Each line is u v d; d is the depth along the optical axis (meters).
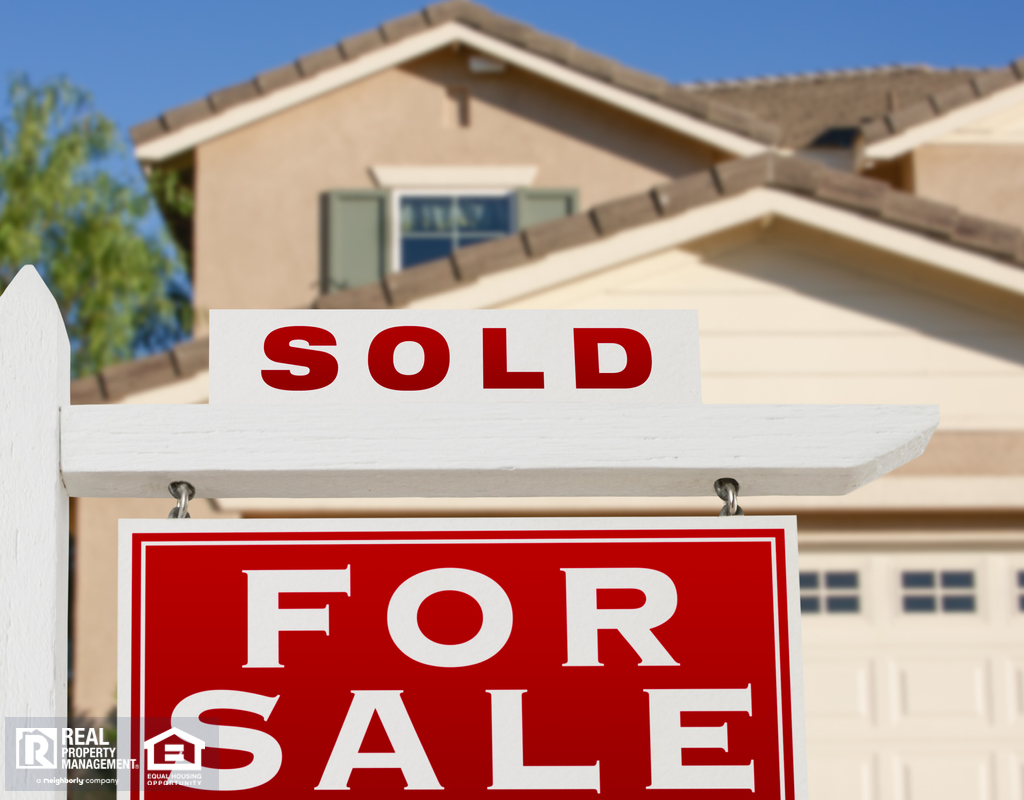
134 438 1.92
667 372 1.99
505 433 1.93
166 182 11.67
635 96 11.30
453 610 1.91
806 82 14.84
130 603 1.87
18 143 11.28
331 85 11.39
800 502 6.23
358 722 1.87
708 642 1.90
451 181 11.43
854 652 6.48
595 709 1.89
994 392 6.29
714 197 6.03
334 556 1.91
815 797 6.38
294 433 1.92
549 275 6.02
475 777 1.86
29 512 1.87
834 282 6.33
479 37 11.37
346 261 11.21
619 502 5.83
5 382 1.91
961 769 6.42
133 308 11.21
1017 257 6.03
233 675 1.87
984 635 6.52
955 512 6.39
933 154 11.71
